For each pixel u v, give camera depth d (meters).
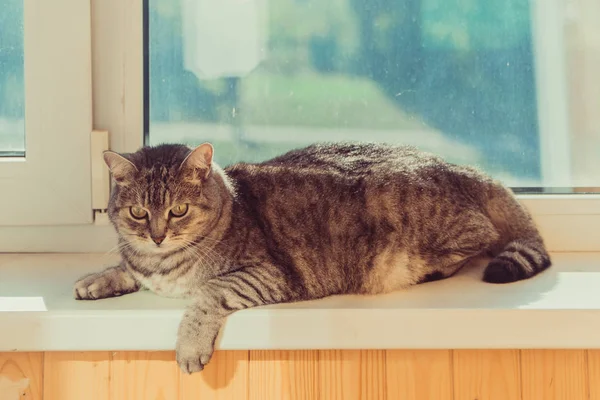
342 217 1.60
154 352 1.39
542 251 1.67
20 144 1.76
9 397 1.39
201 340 1.34
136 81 1.76
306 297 1.51
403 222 1.63
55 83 1.71
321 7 1.81
